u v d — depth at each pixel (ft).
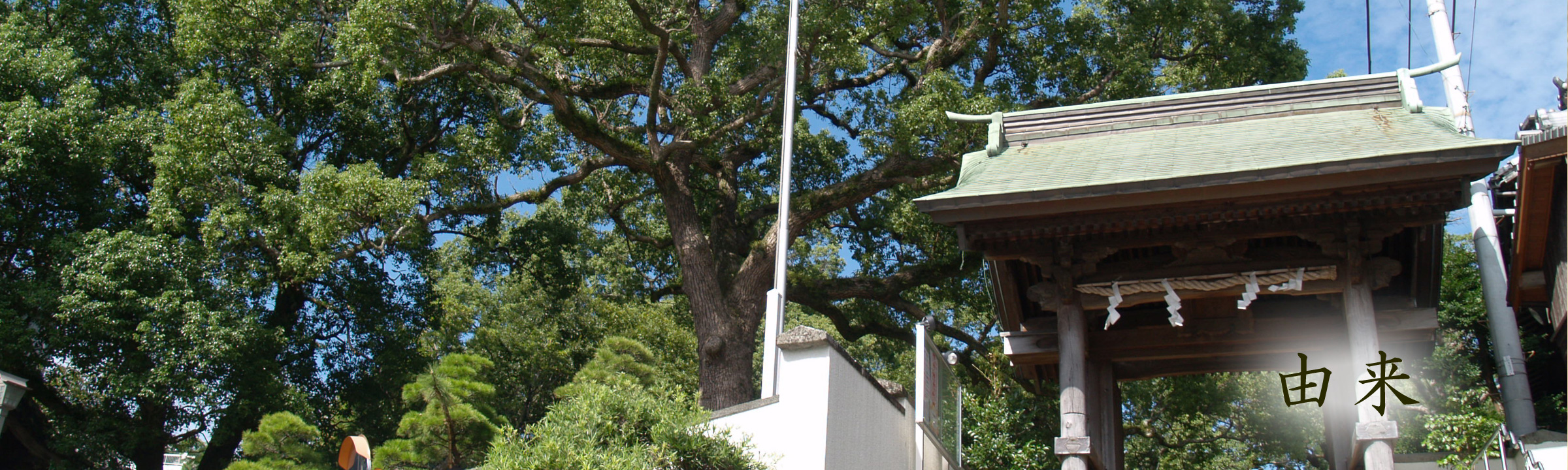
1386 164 26.89
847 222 80.43
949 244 70.08
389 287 74.33
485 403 44.55
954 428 38.91
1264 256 31.14
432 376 40.91
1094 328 40.14
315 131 75.20
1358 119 32.71
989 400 49.47
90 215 62.13
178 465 127.13
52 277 57.93
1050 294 32.32
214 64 68.59
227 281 59.00
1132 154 32.96
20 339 53.72
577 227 83.97
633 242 86.43
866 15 61.41
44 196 60.90
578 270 88.58
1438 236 30.91
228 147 58.59
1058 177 31.40
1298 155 29.07
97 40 67.10
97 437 55.88
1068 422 30.71
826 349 28.84
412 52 57.06
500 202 68.18
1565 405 48.55
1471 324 64.69
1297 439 62.64
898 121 60.08
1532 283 35.53
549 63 66.49
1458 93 41.73
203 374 57.26
